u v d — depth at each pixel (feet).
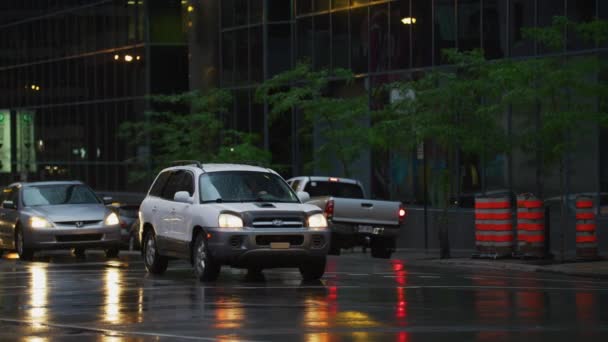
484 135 195.52
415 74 258.78
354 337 85.40
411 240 261.85
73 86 411.75
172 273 153.99
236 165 149.18
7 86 455.22
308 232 136.98
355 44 276.41
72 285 134.00
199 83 339.57
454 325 92.43
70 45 413.18
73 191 200.64
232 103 317.42
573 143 183.73
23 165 444.55
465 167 247.91
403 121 205.77
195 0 341.21
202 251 138.21
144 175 340.59
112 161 388.57
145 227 155.33
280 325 92.89
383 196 272.10
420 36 257.34
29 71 440.45
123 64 380.78
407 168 264.31
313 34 289.12
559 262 175.42
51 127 426.92
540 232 182.39
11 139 452.35
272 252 135.33
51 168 426.92
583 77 196.34
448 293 120.78
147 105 366.02
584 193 221.25
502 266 172.76
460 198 248.93
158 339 85.61
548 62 187.42
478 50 206.59
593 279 148.05
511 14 236.63
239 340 84.07
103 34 392.27
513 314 100.27
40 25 432.66
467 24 246.68
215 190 142.51
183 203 144.66
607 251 216.74
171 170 153.17
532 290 125.08
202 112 306.55
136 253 221.66
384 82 267.18
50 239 187.62
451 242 250.16
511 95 183.93
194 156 294.66
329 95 284.41
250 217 135.44
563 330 89.30
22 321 98.17
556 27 188.24
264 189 143.84
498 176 239.50
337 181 212.84
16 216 193.47
